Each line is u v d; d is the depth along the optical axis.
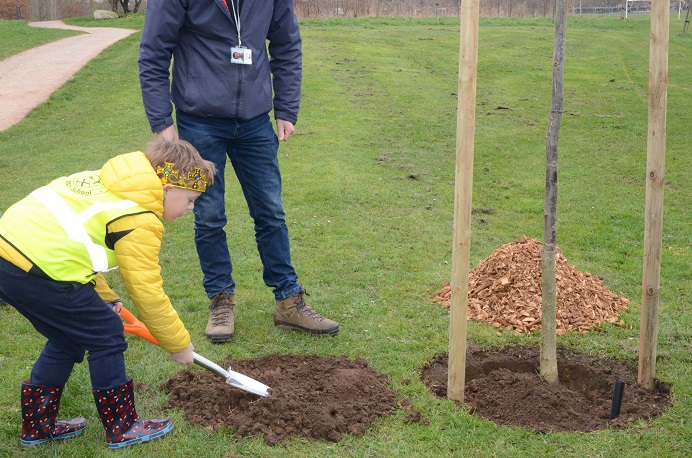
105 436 3.24
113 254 2.96
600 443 3.24
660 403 3.71
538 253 5.18
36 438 3.14
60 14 52.00
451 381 3.61
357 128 12.12
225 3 3.96
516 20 30.34
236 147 4.33
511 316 4.72
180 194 3.09
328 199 8.02
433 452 3.17
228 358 4.10
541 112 13.76
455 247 3.42
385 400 3.59
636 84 16.52
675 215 7.57
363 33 24.83
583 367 4.09
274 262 4.48
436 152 10.61
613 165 9.88
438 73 17.89
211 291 4.53
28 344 4.22
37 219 2.84
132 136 12.02
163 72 4.04
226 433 3.28
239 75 4.09
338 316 4.77
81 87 16.30
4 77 17.66
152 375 3.82
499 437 3.29
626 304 5.05
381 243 6.47
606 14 38.88
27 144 11.45
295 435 3.28
